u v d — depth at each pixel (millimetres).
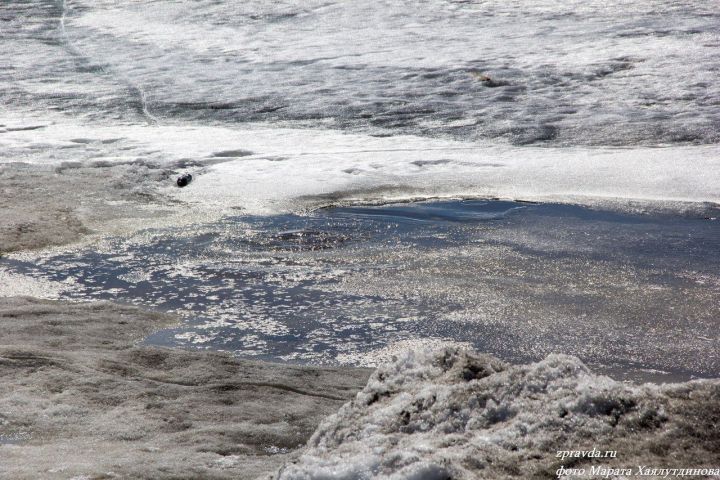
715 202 37531
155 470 13047
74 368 19172
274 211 37406
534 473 8594
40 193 39906
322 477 8641
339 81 69500
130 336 23000
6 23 101188
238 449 14688
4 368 19000
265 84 69312
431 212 36844
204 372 19641
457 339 23141
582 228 33969
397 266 29719
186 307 26000
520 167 44000
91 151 49125
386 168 44656
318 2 110250
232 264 30281
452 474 8383
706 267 29094
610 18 96312
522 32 89688
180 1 113625
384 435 9727
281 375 19609
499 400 9836
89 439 15195
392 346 22719
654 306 25422
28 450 14320
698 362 21422
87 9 110312
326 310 25531
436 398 10125
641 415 9289
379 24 96875
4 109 62312
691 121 54281
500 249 31469
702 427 9148
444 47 82688
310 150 49000
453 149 48906
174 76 73688
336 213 37031
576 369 10102
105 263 30406
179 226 35094
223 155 48094
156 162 46188
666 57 74875
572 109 58719
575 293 26656
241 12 105688
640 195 38844
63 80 72875
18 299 26062
